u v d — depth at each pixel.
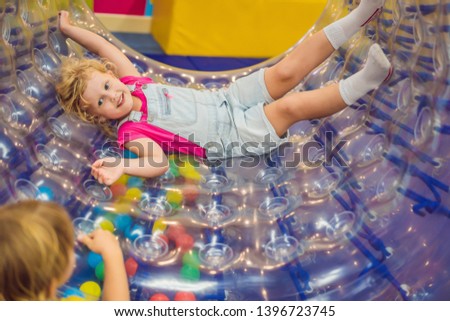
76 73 1.71
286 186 1.61
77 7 2.14
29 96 1.70
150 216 1.47
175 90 1.80
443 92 1.44
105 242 1.28
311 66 1.76
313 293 1.29
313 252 1.37
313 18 3.07
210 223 1.47
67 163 1.59
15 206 1.06
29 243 0.99
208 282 1.31
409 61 1.62
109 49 1.91
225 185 1.63
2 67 1.61
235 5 2.97
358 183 1.52
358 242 1.37
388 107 1.66
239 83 1.82
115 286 1.21
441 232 1.34
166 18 3.04
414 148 1.46
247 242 1.41
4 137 1.47
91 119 1.73
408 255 1.33
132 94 1.78
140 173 1.56
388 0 1.79
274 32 3.08
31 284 1.00
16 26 1.74
